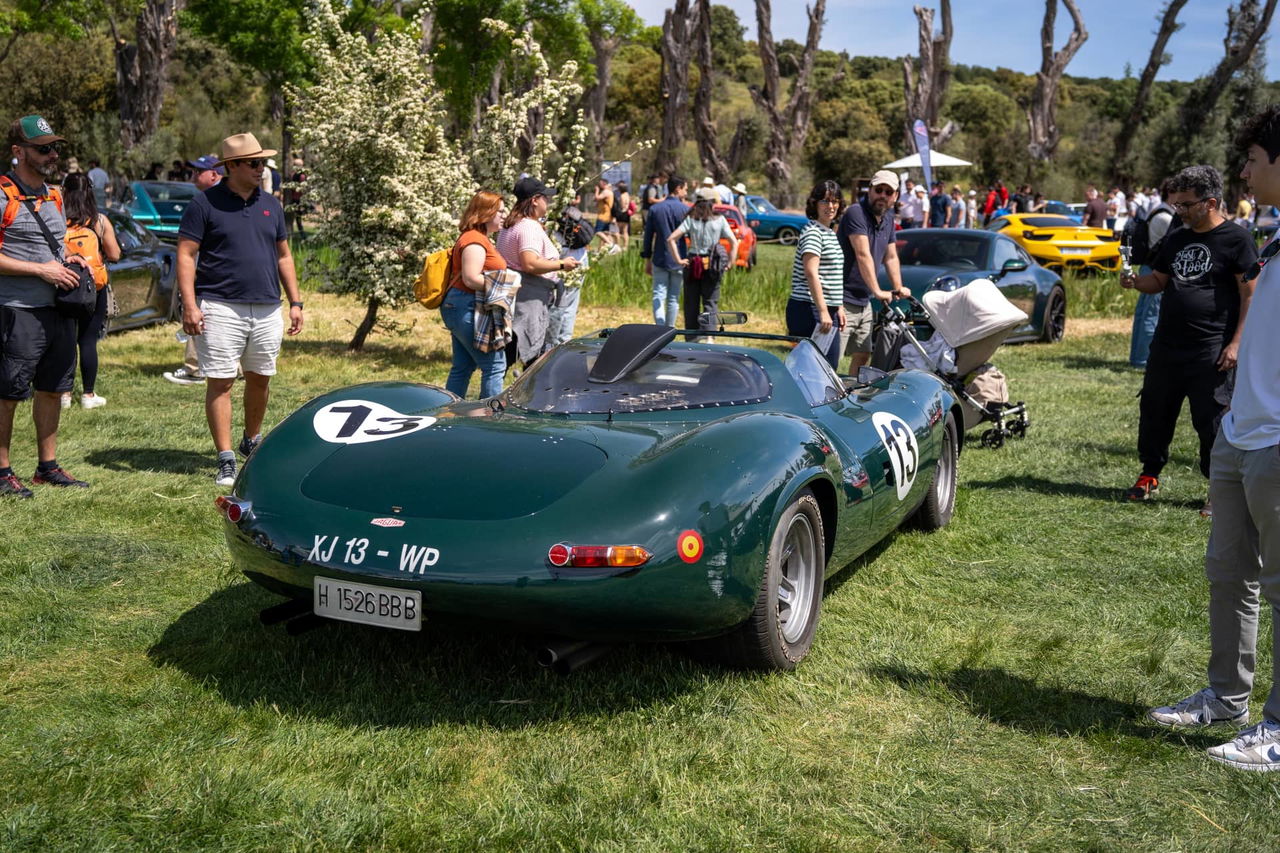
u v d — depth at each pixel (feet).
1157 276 19.90
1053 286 43.86
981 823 9.09
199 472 20.63
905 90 147.84
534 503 10.37
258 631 12.80
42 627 12.85
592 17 151.64
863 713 11.21
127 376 30.37
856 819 9.13
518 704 11.03
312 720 10.57
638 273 54.44
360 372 32.14
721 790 9.50
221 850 8.37
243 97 176.24
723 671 11.92
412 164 34.40
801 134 135.74
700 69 124.47
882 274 37.17
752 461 11.12
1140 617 14.51
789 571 12.28
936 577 16.11
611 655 12.18
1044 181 155.63
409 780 9.48
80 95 143.64
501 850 8.50
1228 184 142.10
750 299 52.47
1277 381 10.05
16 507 17.74
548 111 34.58
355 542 10.32
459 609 10.06
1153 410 20.26
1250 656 11.03
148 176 95.30
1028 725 11.03
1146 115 253.44
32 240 17.89
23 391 18.16
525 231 24.88
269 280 19.85
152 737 10.14
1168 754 10.44
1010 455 24.48
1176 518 19.48
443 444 11.55
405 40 34.81
